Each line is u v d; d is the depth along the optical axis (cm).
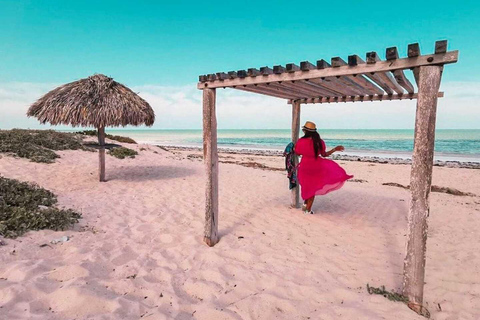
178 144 4700
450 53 251
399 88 485
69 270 307
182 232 475
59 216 457
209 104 418
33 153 970
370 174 1445
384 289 329
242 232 493
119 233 449
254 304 291
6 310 233
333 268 384
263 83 371
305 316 279
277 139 6328
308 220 577
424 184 280
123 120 741
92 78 762
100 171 814
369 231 534
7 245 350
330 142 4700
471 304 320
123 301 269
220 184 891
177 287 314
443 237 524
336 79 360
